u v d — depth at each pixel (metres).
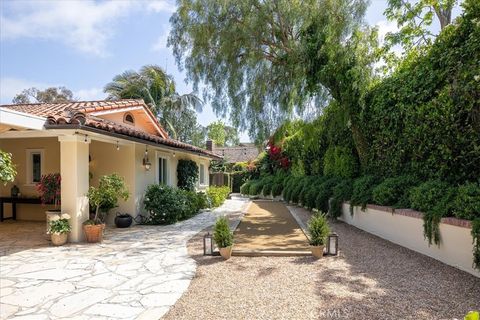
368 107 10.84
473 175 6.60
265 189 24.42
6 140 12.23
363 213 10.06
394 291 4.73
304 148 17.16
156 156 13.13
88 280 5.48
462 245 5.60
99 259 6.79
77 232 8.51
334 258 6.64
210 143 27.80
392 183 8.62
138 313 4.18
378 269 5.84
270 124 12.55
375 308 4.16
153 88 28.05
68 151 8.55
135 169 11.44
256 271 5.82
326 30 10.70
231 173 31.84
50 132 8.23
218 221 7.00
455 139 6.91
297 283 5.16
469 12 6.94
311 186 15.19
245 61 12.03
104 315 4.14
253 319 3.95
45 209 12.42
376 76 10.94
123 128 9.22
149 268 6.12
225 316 4.05
